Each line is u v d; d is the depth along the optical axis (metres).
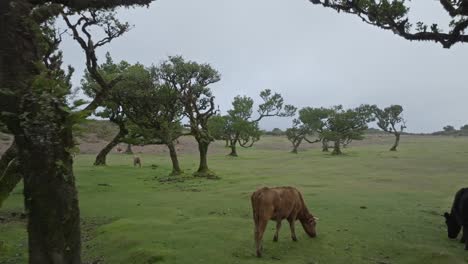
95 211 15.90
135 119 31.34
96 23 22.50
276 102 58.66
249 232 11.66
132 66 33.59
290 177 27.31
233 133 57.50
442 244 10.95
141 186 23.47
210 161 44.97
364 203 16.69
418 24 10.91
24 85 5.30
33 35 5.61
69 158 5.47
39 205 5.22
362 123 63.84
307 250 10.19
